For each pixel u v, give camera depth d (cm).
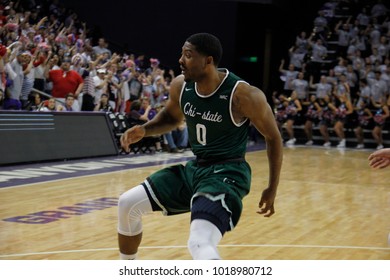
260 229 816
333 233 806
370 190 1246
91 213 894
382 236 795
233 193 434
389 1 3016
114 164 1526
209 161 459
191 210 432
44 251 662
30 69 1555
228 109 442
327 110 2514
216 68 443
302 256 670
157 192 466
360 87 2534
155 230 791
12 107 1484
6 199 988
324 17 3002
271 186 454
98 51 2205
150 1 2667
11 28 1705
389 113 2428
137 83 1980
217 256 398
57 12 2369
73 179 1237
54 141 1520
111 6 2695
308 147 2439
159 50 2673
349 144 2558
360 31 2884
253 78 2812
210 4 2628
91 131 1656
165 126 502
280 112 2583
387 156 491
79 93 1683
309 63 2789
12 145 1397
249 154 2003
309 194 1162
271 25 2919
